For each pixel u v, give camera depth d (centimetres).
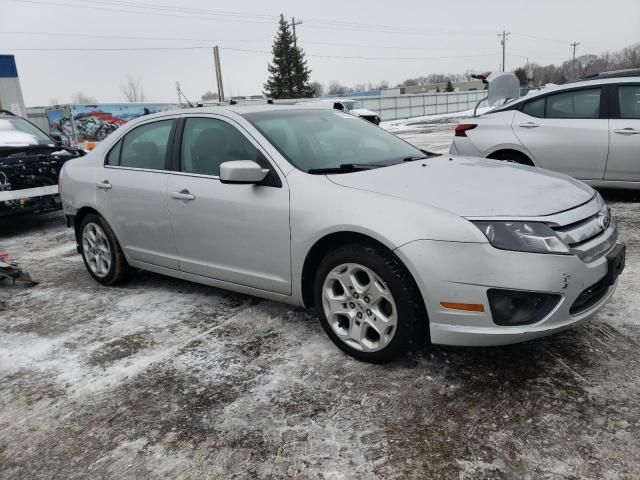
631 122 562
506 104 653
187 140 379
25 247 631
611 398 247
